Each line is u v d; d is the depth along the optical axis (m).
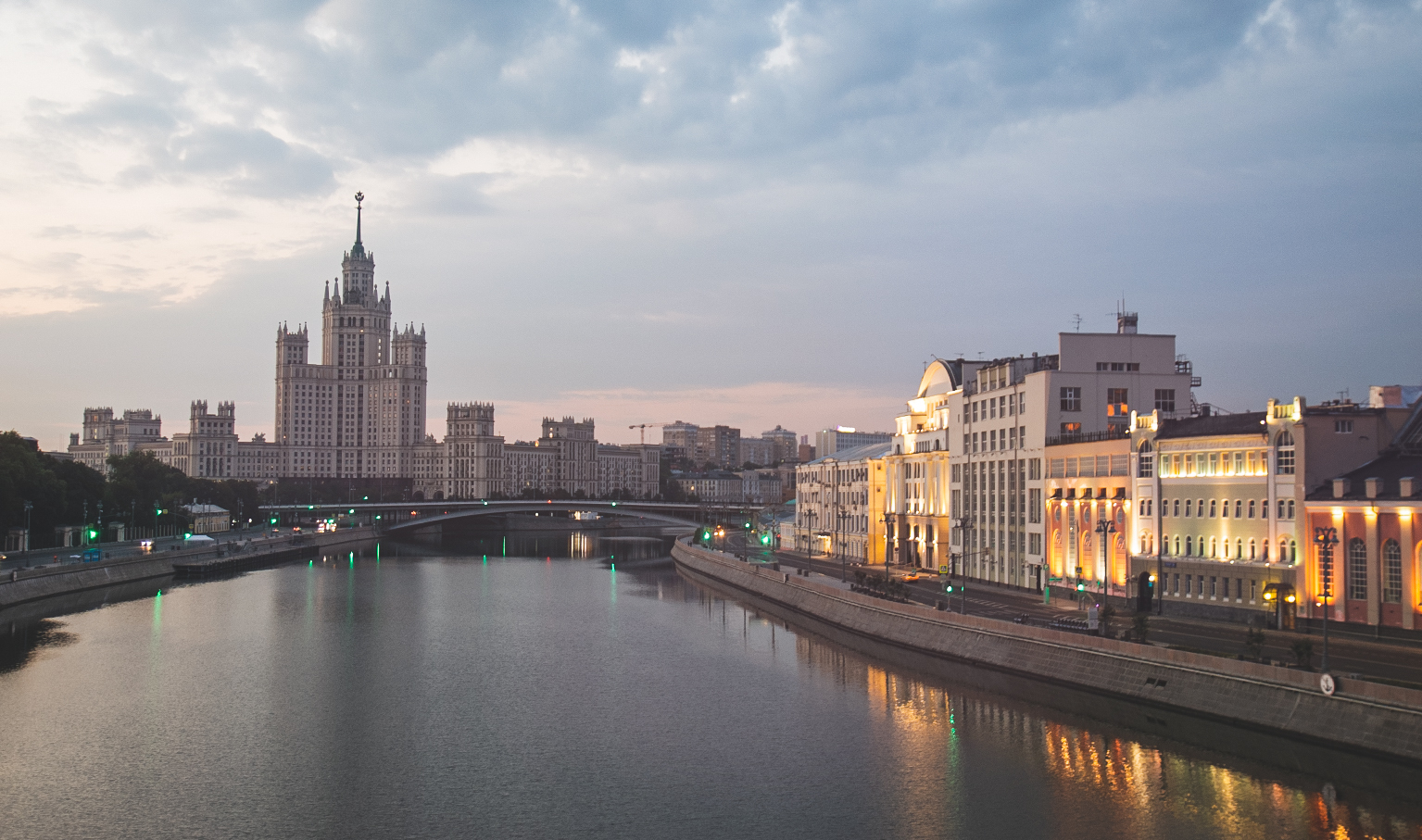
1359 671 77.50
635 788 73.81
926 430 190.75
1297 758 71.38
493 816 68.88
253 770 78.75
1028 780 72.44
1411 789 64.38
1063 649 94.88
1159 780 71.12
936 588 152.38
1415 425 101.69
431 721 92.25
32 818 68.75
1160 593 115.56
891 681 103.94
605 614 161.88
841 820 67.00
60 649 125.69
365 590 196.62
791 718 91.06
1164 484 116.44
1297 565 100.00
